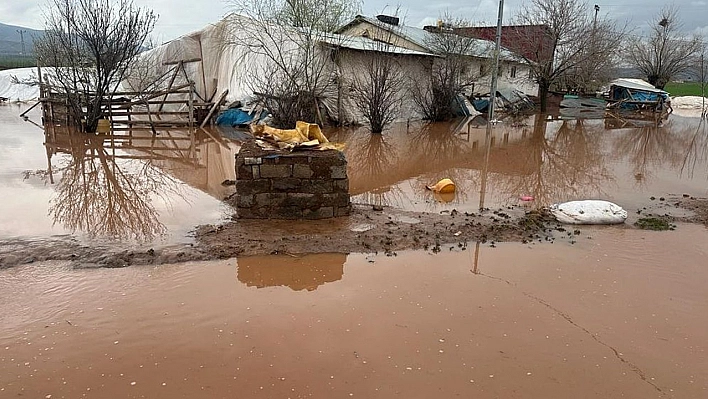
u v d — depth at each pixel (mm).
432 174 10477
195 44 20266
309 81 17406
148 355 3514
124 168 10359
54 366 3371
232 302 4312
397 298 4465
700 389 3312
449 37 23516
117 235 5902
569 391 3242
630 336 3939
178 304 4250
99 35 15508
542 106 28016
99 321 3939
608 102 31703
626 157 13148
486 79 27281
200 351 3576
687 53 40719
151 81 20234
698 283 4957
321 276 4902
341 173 6680
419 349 3666
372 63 17922
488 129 17203
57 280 4625
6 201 7387
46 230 6051
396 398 3123
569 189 9172
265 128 7238
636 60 41844
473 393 3189
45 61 20828
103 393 3119
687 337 3951
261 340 3736
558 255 5605
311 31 18812
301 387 3209
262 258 5293
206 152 12695
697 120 25109
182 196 7961
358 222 6594
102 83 16062
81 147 12984
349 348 3656
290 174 6555
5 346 3574
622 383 3346
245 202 6586
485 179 10000
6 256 5090
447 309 4281
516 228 6492
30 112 21969
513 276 5000
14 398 3053
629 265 5371
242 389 3178
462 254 5559
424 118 22500
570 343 3811
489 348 3705
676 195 8781
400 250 5629
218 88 19812
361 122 19484
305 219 6668
